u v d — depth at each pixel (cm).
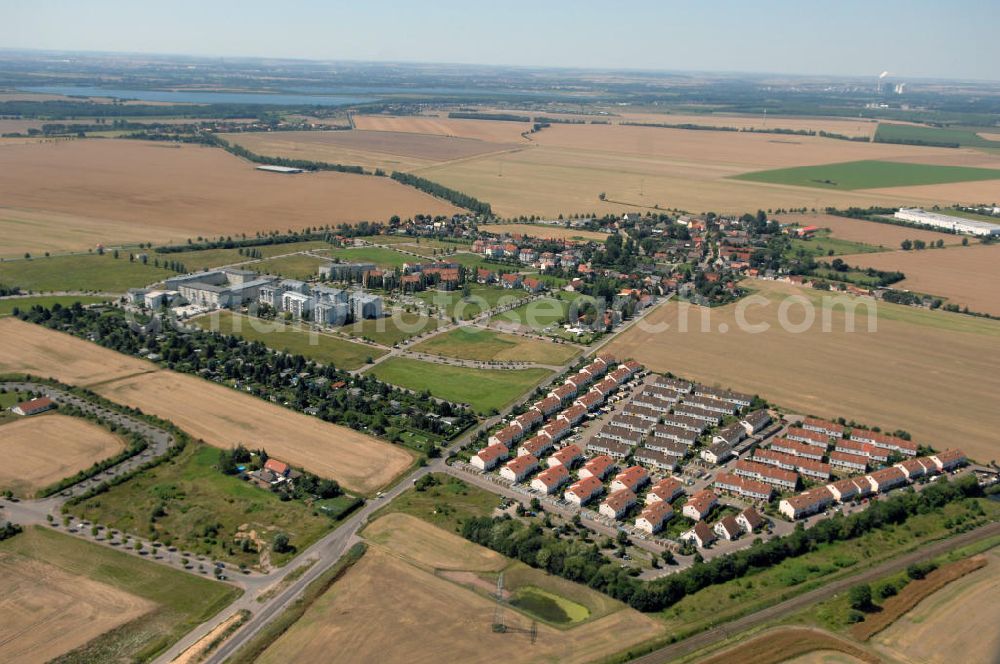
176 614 14775
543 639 14388
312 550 17000
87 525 17675
